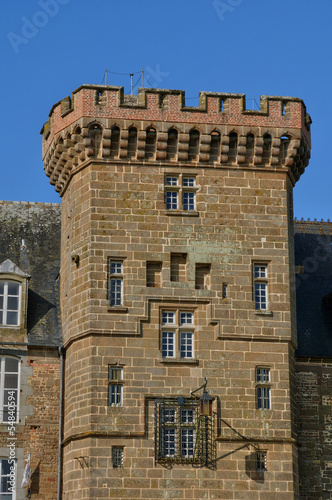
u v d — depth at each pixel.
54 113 40.53
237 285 38.44
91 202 38.41
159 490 36.00
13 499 38.19
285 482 36.78
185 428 36.81
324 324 42.88
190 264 38.34
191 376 37.31
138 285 37.84
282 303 38.66
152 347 37.41
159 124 38.88
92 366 36.91
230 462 36.66
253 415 37.28
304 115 40.78
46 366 39.88
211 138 39.22
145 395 36.84
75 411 37.22
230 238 38.88
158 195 38.78
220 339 37.84
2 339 39.78
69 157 39.81
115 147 38.94
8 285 40.62
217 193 39.16
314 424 40.75
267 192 39.59
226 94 39.56
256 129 39.50
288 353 38.34
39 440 38.94
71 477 36.88
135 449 36.28
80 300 38.00
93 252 37.97
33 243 44.50
